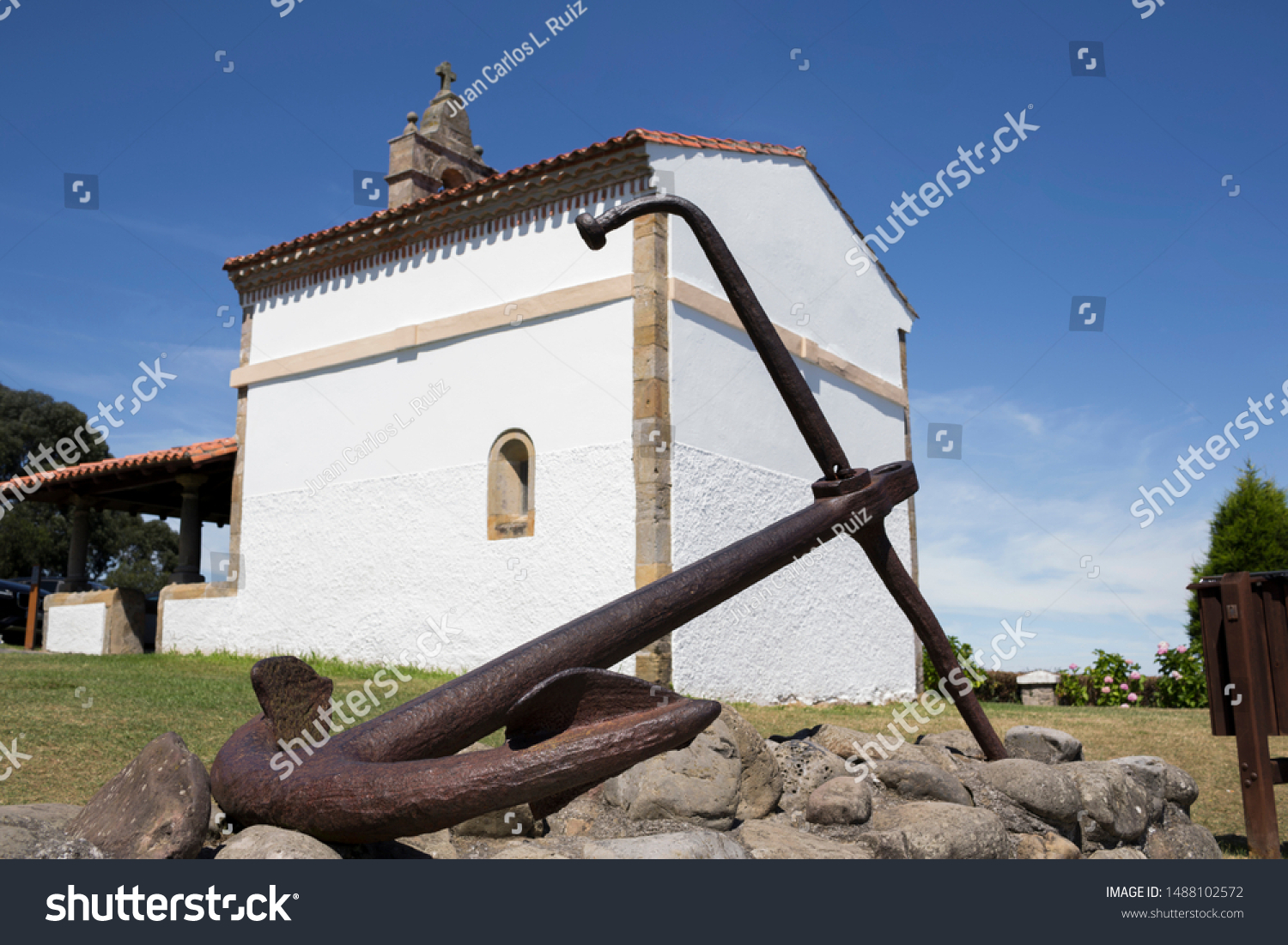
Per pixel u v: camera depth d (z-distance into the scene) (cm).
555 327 1158
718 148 1180
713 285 1163
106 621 1502
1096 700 1563
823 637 1296
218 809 336
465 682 304
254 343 1491
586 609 1080
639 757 254
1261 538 1692
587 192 1148
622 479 1073
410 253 1320
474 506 1202
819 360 1341
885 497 462
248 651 1386
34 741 587
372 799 264
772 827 426
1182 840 530
